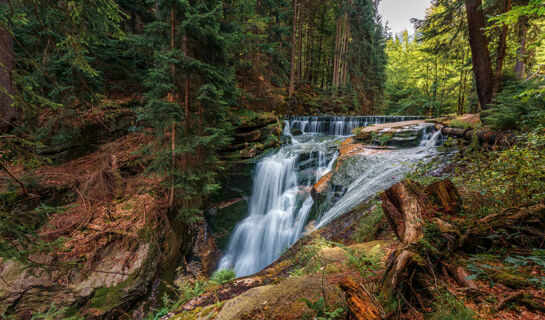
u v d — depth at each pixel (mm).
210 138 6914
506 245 1951
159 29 6383
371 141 10039
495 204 2666
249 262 8555
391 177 6453
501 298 1438
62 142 7500
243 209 10414
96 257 5160
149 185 7387
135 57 10289
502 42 7727
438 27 9172
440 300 1538
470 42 7910
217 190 10445
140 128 9289
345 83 27656
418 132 9211
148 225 6207
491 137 5484
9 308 4227
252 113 13578
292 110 20703
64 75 7207
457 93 21984
